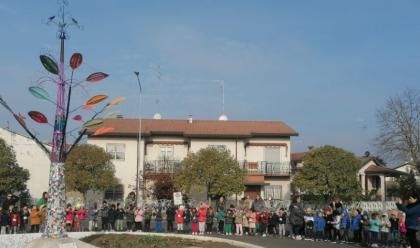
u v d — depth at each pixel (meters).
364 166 57.53
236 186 40.41
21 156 49.41
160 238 20.19
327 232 23.56
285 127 50.25
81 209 28.45
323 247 19.98
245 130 49.03
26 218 25.19
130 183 46.88
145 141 47.91
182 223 27.23
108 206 29.06
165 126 49.34
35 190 49.28
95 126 15.55
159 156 47.94
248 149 48.75
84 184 40.66
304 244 21.14
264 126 50.50
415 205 13.01
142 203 41.03
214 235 24.88
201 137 47.97
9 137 49.44
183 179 40.84
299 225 24.27
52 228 14.88
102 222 27.16
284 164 48.56
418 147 45.03
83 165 41.12
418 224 12.89
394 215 21.05
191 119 51.19
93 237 19.66
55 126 15.22
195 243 19.55
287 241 22.45
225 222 26.09
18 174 43.00
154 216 31.25
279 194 48.34
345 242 22.19
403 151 45.75
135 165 47.19
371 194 50.28
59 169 15.13
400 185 44.44
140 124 45.00
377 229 20.95
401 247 20.22
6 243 15.92
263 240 22.78
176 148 48.22
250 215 25.94
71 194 43.28
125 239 19.42
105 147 47.25
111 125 48.53
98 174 41.47
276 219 25.69
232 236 24.78
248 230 26.48
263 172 48.19
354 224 21.81
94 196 45.31
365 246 20.72
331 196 43.97
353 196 43.94
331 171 43.94
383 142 52.41
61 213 15.02
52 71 15.12
